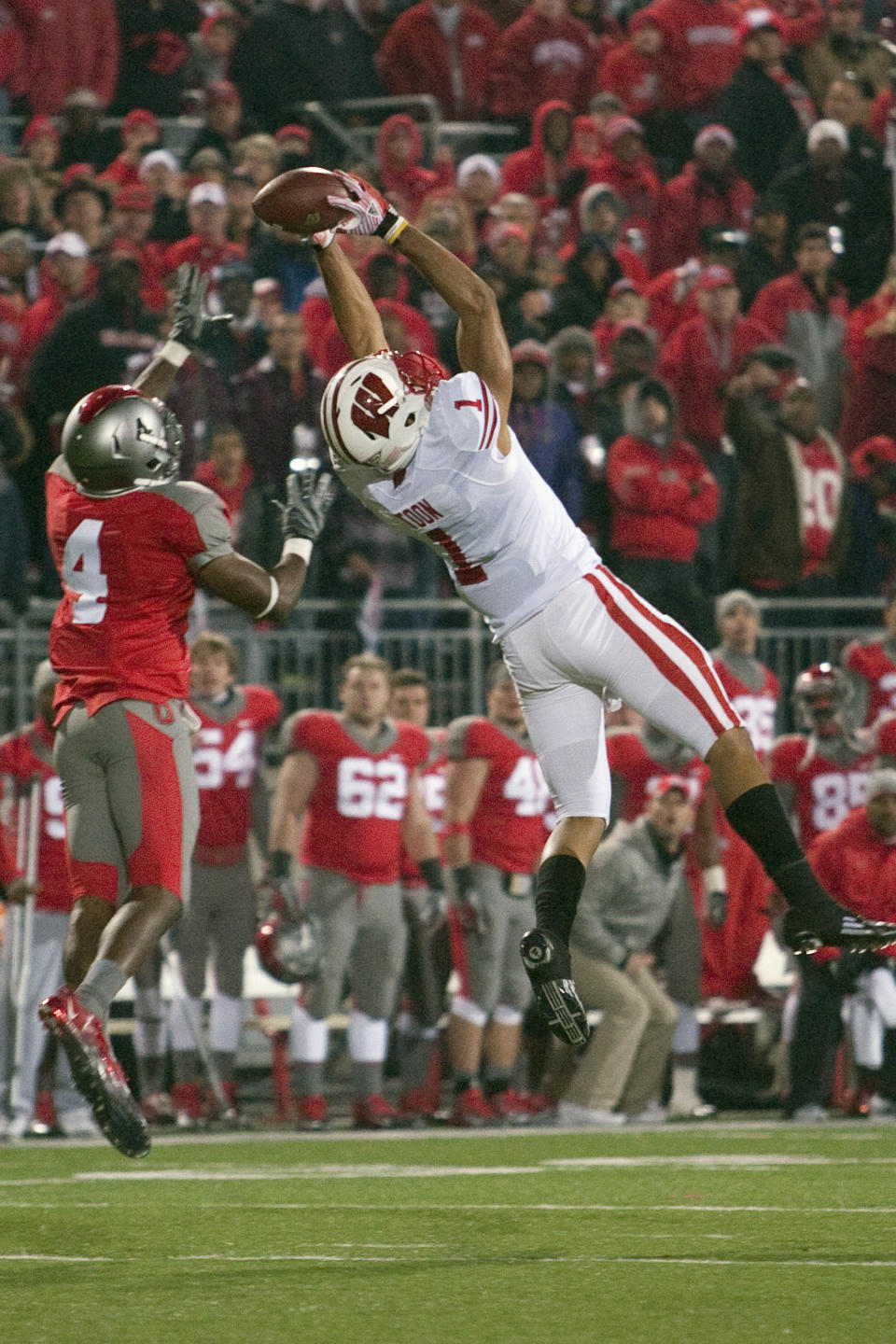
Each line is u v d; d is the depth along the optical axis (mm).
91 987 15906
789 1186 19391
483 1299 12469
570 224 46438
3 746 29797
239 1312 12086
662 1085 32781
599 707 16188
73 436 17344
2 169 41344
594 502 37938
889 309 44625
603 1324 11562
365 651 36688
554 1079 32281
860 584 41062
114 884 17328
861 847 31359
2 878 29094
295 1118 31906
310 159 47125
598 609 15711
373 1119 30922
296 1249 15047
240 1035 33875
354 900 30734
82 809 17297
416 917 32219
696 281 44375
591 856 16250
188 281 19297
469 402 15406
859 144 46906
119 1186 20469
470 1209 17719
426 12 49719
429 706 37219
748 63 49375
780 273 45844
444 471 15414
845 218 45781
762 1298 12375
